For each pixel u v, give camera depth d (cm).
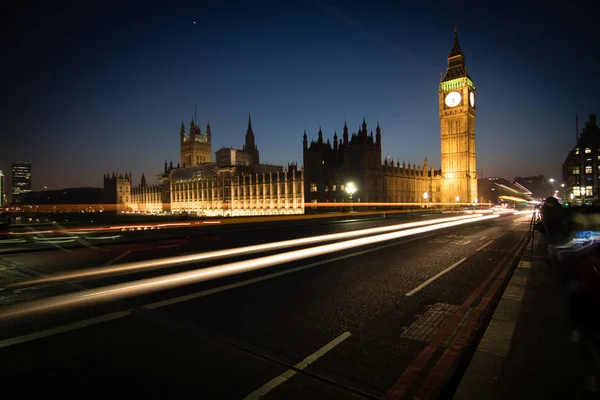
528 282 1011
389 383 496
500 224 3747
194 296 930
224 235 2689
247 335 668
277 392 473
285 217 5178
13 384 489
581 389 445
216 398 457
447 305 858
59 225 4003
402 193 11075
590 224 1320
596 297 754
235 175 13000
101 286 1040
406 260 1467
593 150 11369
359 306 848
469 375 484
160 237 2416
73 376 511
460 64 12406
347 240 2222
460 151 12212
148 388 480
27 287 1030
